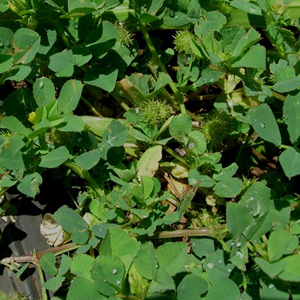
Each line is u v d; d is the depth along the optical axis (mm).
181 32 209
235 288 172
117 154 201
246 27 216
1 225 212
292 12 213
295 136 184
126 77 205
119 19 213
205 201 214
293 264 166
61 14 202
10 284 207
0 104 224
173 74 231
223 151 224
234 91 212
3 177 195
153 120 202
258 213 184
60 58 199
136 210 190
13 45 194
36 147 194
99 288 169
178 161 212
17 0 197
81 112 228
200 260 194
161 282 167
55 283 188
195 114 226
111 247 178
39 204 217
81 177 213
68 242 212
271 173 214
